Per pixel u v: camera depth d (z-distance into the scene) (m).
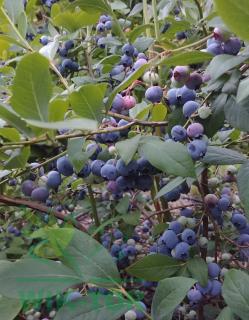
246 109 0.32
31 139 0.28
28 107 0.23
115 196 0.49
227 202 0.42
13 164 0.29
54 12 0.58
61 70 0.55
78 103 0.28
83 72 0.61
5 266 0.23
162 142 0.30
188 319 0.45
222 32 0.30
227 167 0.49
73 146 0.31
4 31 0.48
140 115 0.35
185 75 0.33
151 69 0.38
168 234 0.39
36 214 0.50
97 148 0.37
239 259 0.46
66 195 0.53
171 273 0.36
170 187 0.39
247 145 0.53
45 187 0.36
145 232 0.60
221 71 0.28
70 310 0.23
